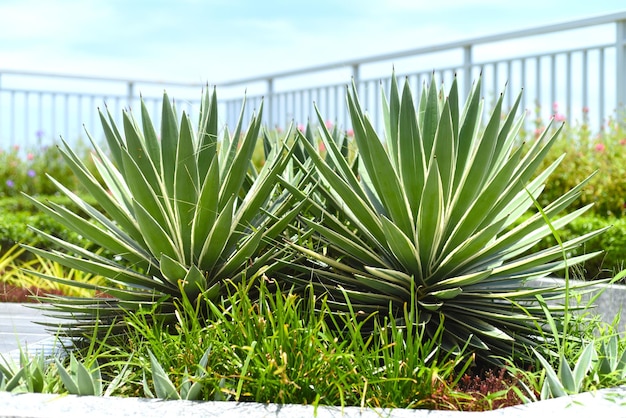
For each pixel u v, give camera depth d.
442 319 2.45
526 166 2.64
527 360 2.63
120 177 3.09
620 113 6.00
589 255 2.78
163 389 2.06
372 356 2.24
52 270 5.61
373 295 2.67
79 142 10.05
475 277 2.53
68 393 2.11
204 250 2.71
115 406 1.95
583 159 5.39
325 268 2.96
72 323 2.86
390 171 2.62
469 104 2.86
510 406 2.07
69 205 7.56
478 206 2.57
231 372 2.17
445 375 2.19
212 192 2.63
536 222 2.62
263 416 1.87
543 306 2.56
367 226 2.78
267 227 2.99
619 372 2.35
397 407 2.07
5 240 6.01
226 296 2.79
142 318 2.65
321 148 6.73
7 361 2.53
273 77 9.80
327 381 2.10
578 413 1.91
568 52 6.64
